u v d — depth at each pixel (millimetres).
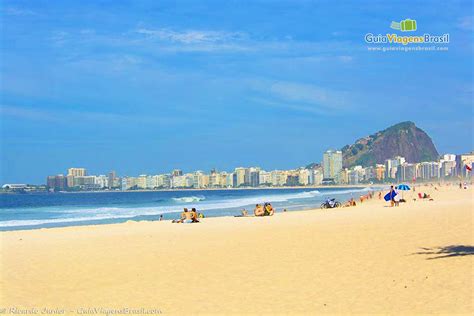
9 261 20094
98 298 13906
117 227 36250
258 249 21484
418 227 27375
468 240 21375
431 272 15133
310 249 20797
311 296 13188
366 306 12039
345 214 42781
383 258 17844
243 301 12992
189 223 38844
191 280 15750
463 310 11289
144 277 16484
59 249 23500
